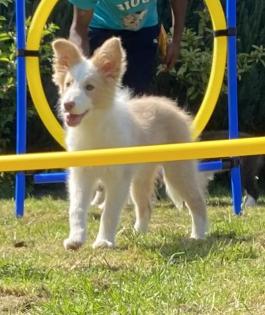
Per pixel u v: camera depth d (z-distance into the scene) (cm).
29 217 931
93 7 871
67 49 724
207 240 748
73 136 742
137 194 799
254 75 1192
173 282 580
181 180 781
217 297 548
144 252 690
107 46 725
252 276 601
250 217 901
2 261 653
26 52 938
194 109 1212
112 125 733
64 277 605
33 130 1188
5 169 529
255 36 1201
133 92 935
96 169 719
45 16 942
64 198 1123
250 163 1086
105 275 609
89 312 521
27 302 552
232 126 962
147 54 939
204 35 1198
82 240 711
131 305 528
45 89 1162
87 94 715
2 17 1116
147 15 923
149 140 766
